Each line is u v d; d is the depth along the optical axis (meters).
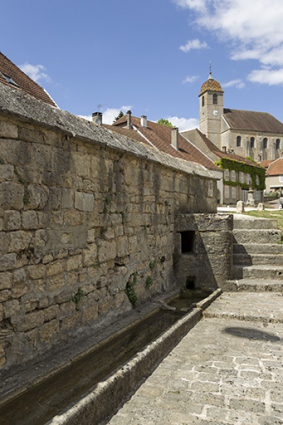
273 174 59.94
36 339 4.18
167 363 4.58
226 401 3.59
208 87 72.25
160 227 7.89
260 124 72.19
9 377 3.74
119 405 3.62
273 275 8.97
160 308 6.98
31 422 3.26
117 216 6.03
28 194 4.08
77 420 2.99
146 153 7.17
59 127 4.48
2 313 3.72
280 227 12.13
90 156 5.28
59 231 4.60
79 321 4.99
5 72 10.40
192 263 8.66
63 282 4.67
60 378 4.05
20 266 3.97
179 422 3.25
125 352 4.91
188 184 9.70
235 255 9.76
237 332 5.75
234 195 44.47
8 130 3.85
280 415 3.32
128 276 6.42
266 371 4.26
